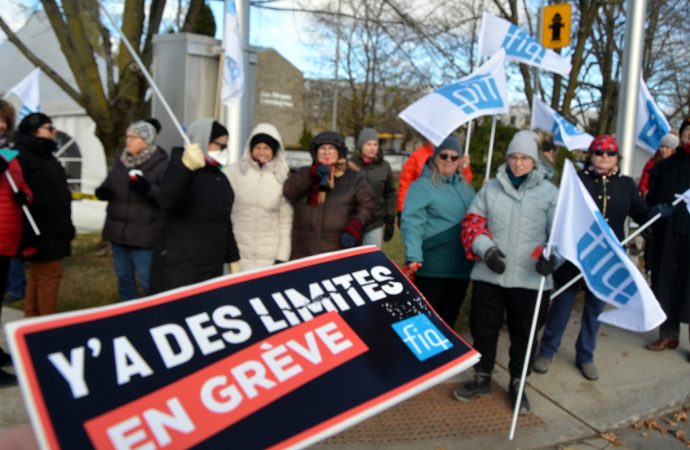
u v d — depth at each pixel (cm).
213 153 328
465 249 370
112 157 709
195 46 589
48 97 989
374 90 2694
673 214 470
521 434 340
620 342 506
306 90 3120
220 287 145
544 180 368
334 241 374
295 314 150
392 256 844
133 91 695
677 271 473
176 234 320
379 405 142
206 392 127
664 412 386
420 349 157
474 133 905
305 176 368
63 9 662
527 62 541
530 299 362
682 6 1303
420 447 319
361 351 150
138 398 120
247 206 381
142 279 463
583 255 319
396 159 2853
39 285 409
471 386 377
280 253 391
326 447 314
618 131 635
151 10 742
